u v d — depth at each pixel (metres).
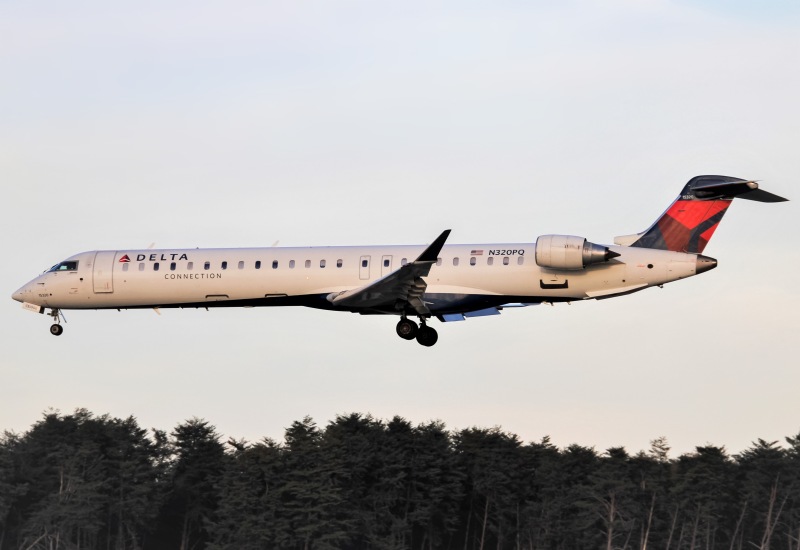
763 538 165.50
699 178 122.00
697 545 165.62
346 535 162.38
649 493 169.00
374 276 126.88
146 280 133.62
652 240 122.44
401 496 170.75
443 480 172.50
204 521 165.88
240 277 130.38
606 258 119.06
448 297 123.00
